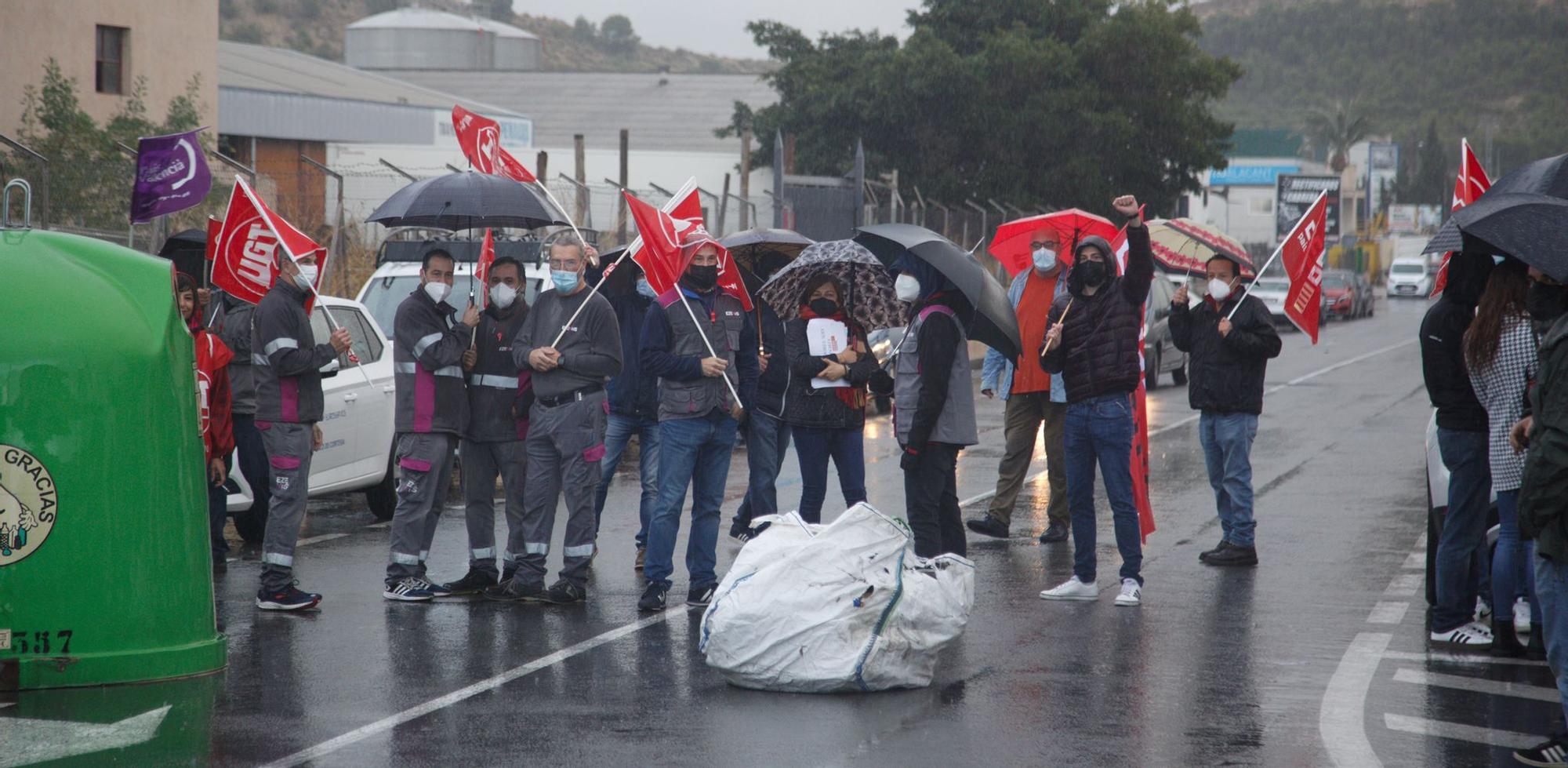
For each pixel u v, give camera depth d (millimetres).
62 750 8281
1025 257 15703
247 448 14789
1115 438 12227
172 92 41188
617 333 12094
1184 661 10500
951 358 11664
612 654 10594
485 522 12617
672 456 11953
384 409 17094
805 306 12320
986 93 55656
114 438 9492
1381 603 12422
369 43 131000
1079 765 8172
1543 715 9180
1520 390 10070
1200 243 18828
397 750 8359
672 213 13094
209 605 10102
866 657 9477
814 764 8164
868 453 23047
